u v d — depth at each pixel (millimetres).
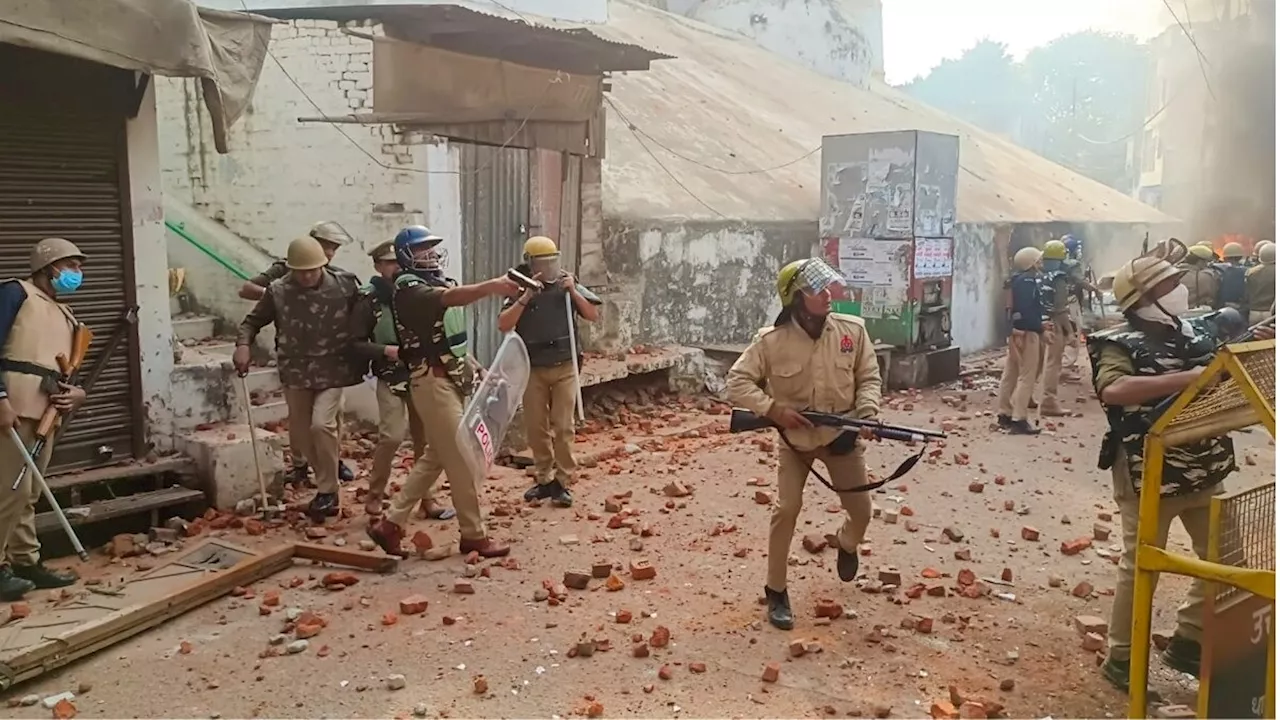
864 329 5152
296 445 7070
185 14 6156
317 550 6094
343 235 7395
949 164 13570
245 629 5152
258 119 9828
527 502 7461
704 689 4484
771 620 5176
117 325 7070
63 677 4629
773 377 5078
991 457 9148
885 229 13148
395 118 9125
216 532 6656
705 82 19891
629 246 11992
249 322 6918
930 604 5508
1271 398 3346
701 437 10062
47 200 6652
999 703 4340
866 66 29062
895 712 4301
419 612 5344
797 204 14922
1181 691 4473
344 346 6875
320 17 9250
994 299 17844
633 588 5723
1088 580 5941
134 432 7184
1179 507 4285
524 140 10367
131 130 7070
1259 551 3936
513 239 10305
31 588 5465
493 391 5914
